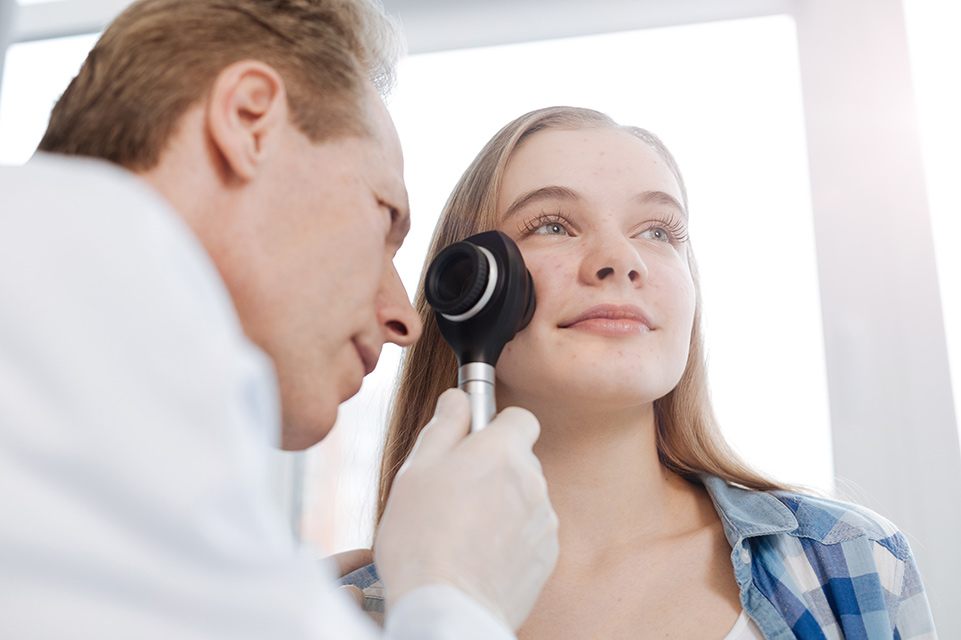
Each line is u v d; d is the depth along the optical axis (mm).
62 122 626
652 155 900
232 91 596
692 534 821
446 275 769
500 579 511
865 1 1627
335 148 653
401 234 768
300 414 658
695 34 1748
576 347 770
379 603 866
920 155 1539
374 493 1158
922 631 754
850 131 1585
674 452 938
